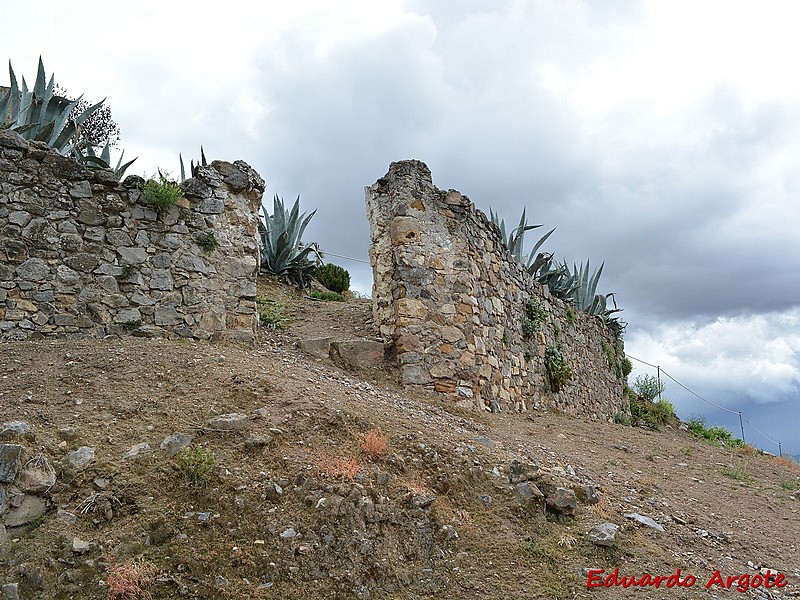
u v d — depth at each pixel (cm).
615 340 1931
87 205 859
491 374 1090
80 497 470
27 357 708
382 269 1078
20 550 424
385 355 1016
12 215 815
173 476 492
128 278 865
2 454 468
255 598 410
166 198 895
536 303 1362
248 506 475
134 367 690
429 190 1099
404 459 575
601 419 1641
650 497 689
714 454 1088
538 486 576
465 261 1087
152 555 428
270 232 1523
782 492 834
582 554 506
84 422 562
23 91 993
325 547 454
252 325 945
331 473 519
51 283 822
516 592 455
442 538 496
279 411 614
